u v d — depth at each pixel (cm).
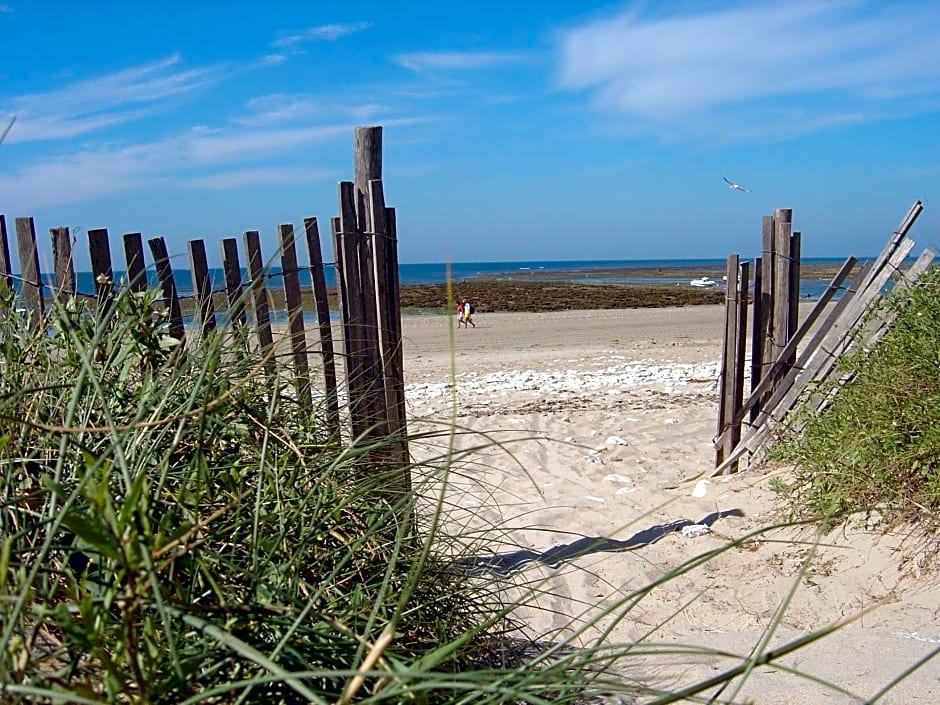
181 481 205
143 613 163
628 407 898
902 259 522
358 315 409
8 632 129
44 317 302
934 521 367
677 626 347
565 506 525
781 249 572
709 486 539
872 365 445
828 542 401
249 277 369
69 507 144
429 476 246
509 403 957
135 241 356
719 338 1892
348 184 403
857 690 261
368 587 220
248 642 169
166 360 265
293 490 225
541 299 3512
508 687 154
